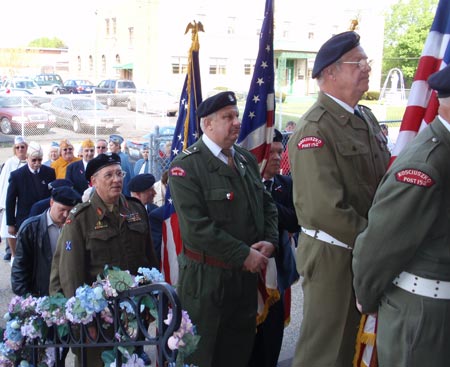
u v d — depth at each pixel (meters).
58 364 2.82
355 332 2.87
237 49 40.66
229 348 3.45
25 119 18.39
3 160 14.93
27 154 6.73
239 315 3.43
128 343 2.44
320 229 2.81
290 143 2.98
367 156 2.87
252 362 4.04
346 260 2.83
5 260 7.38
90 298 2.55
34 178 6.70
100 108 20.38
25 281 3.94
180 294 3.35
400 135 3.00
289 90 40.47
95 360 3.22
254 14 40.78
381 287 2.21
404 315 2.18
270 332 4.00
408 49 41.12
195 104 4.82
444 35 2.99
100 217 3.42
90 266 3.39
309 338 2.96
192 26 4.82
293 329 5.12
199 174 3.27
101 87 34.69
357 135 2.90
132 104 21.66
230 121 3.29
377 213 2.16
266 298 3.85
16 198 6.66
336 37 2.91
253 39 41.03
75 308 2.58
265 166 4.16
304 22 42.75
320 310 2.90
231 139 3.31
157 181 7.59
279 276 3.96
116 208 3.50
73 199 3.89
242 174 3.38
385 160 3.05
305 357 2.96
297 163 2.88
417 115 2.97
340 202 2.72
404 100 18.78
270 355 4.03
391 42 41.62
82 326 2.66
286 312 4.30
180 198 3.22
